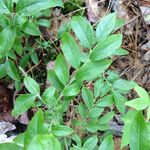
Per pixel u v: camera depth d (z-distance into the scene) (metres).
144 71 0.53
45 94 0.35
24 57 0.47
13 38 0.37
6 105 0.50
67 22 0.49
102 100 0.40
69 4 0.53
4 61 0.44
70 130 0.31
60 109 0.37
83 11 0.53
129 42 0.54
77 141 0.39
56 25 0.52
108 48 0.31
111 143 0.23
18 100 0.35
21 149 0.19
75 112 0.47
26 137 0.19
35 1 0.36
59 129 0.31
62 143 0.38
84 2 0.55
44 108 0.46
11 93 0.50
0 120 0.49
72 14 0.53
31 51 0.47
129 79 0.52
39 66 0.51
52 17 0.52
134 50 0.54
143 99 0.37
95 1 0.55
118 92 0.41
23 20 0.36
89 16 0.54
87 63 0.32
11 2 0.36
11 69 0.43
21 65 0.47
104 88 0.41
